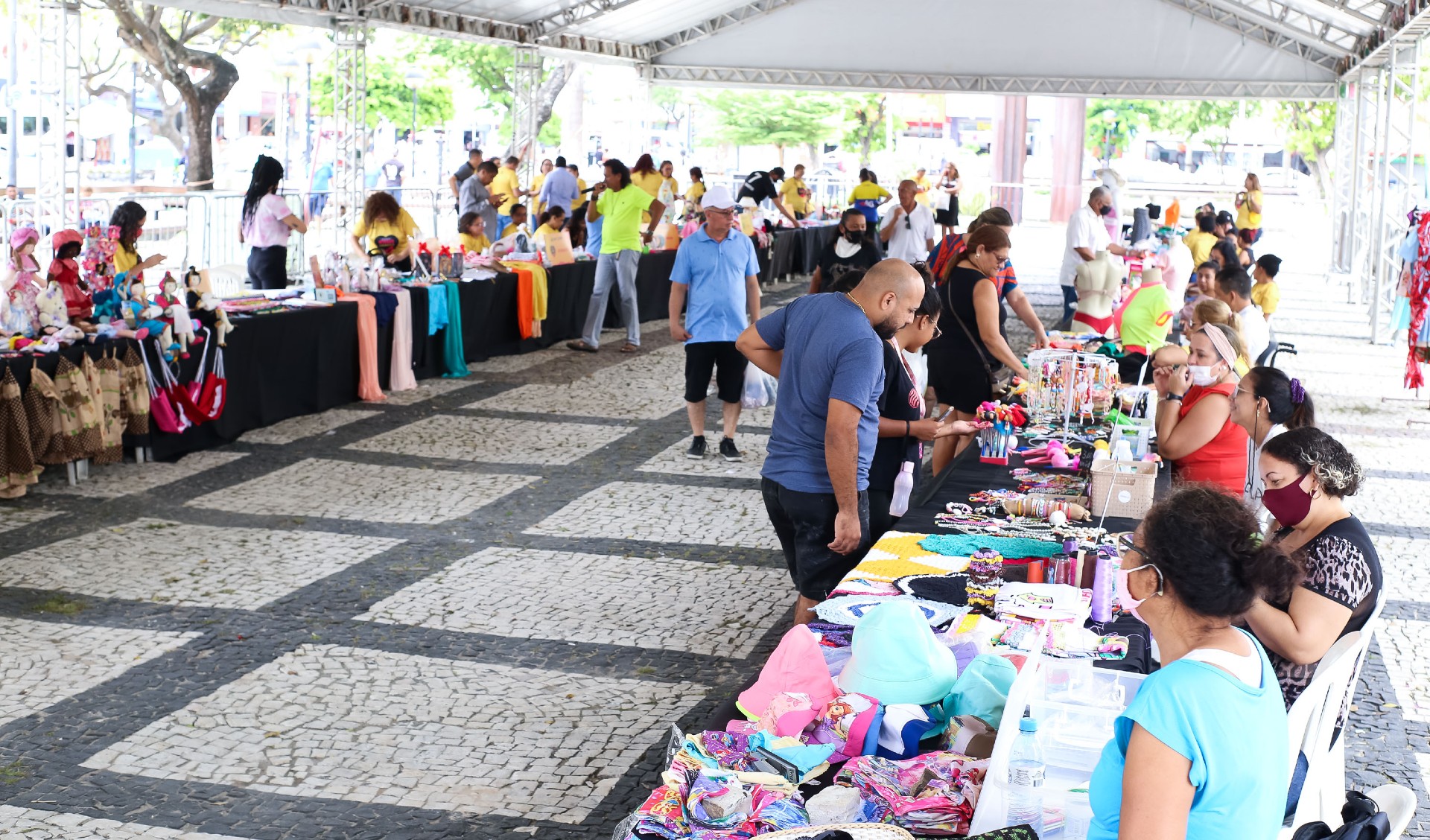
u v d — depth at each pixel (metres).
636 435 9.29
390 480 7.87
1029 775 2.41
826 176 32.44
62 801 3.85
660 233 16.50
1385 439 9.84
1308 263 26.47
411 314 10.80
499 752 4.24
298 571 6.08
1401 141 26.86
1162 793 1.97
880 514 5.06
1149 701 2.01
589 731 4.42
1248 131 51.81
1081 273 9.76
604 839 3.69
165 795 3.90
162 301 7.96
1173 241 11.64
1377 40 16.59
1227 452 5.12
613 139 47.62
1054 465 5.43
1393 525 7.41
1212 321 5.92
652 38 23.42
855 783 2.62
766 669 3.08
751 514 7.26
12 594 5.66
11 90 17.72
